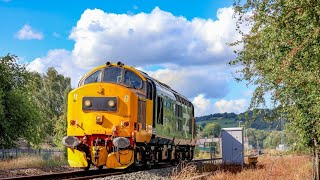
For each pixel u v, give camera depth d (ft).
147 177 52.26
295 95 38.63
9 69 126.62
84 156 54.70
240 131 89.30
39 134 129.70
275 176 63.16
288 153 46.47
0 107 112.06
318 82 30.19
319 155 46.91
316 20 28.02
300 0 27.91
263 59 41.34
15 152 121.19
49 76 274.16
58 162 89.51
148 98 60.54
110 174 54.54
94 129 54.65
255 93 40.19
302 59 30.73
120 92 55.21
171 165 80.43
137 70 60.75
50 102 267.80
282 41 31.14
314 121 38.99
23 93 128.57
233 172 70.59
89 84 56.08
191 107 95.86
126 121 54.54
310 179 58.59
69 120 55.88
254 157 89.20
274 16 31.45
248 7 34.37
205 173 63.52
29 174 61.11
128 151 54.29
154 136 63.05
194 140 99.30
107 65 60.95
